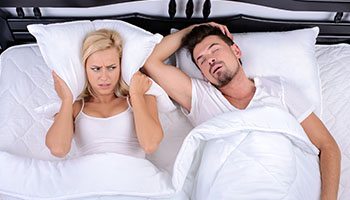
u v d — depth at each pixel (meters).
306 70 1.71
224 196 1.23
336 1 1.81
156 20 1.83
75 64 1.39
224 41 1.57
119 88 1.46
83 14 1.82
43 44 1.41
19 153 1.44
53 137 1.32
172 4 1.75
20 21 1.79
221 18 1.87
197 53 1.56
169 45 1.61
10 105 1.58
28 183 1.26
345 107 1.71
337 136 1.63
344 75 1.81
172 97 1.61
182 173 1.27
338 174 1.44
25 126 1.53
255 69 1.68
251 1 1.75
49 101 1.62
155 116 1.46
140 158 1.33
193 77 1.69
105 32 1.39
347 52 1.90
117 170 1.25
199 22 1.86
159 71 1.57
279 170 1.25
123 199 1.25
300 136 1.33
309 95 1.69
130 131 1.42
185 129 1.61
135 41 1.45
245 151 1.28
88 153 1.37
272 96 1.54
